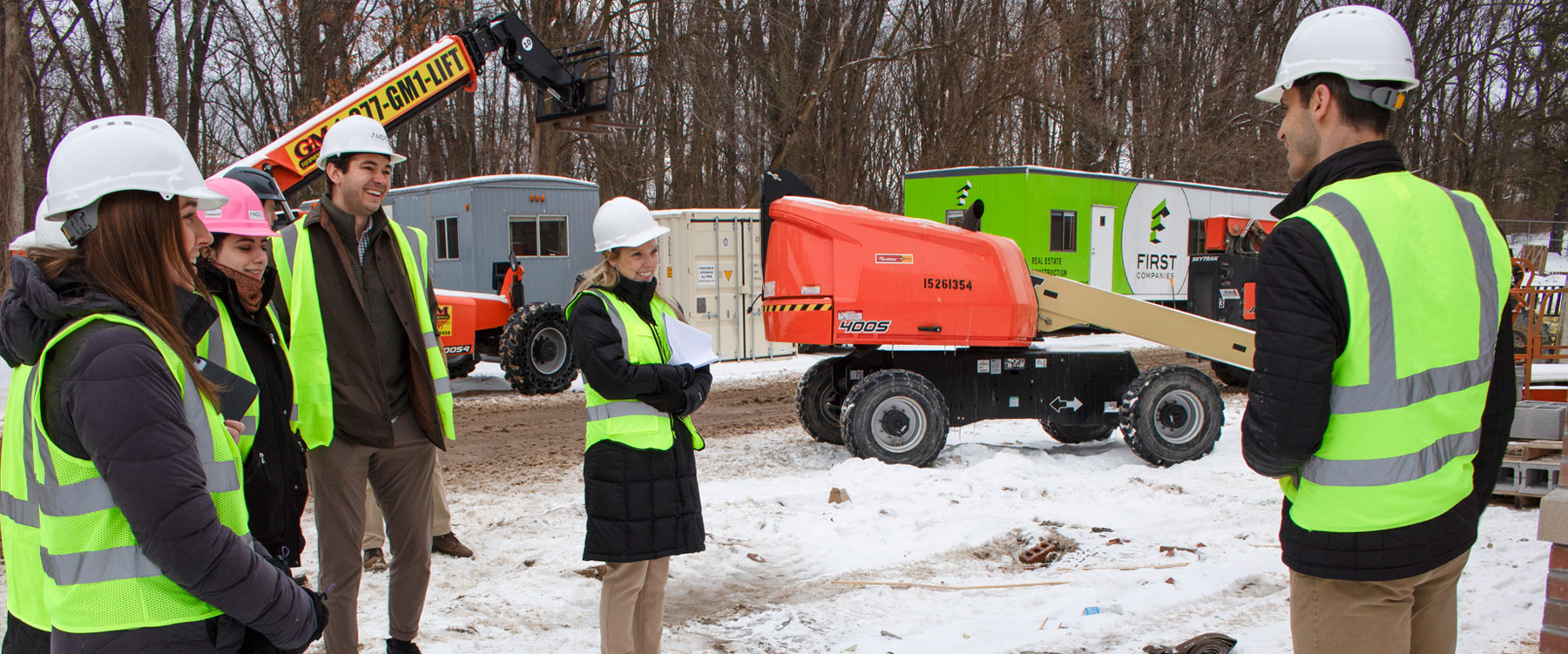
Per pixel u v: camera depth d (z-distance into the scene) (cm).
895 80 2936
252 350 259
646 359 338
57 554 172
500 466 824
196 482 172
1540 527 277
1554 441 589
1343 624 215
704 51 2512
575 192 1391
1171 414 791
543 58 1009
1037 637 409
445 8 2169
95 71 2664
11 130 1387
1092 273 1730
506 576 506
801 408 873
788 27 2409
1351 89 214
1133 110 3155
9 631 187
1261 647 383
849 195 2656
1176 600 453
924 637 419
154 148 177
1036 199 1617
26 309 170
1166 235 1864
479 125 2947
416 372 367
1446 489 207
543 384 1212
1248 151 3148
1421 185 214
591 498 335
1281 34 3372
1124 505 652
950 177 1689
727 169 2794
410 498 370
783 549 564
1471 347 208
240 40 2862
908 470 737
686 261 1471
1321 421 201
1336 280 201
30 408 173
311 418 344
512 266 1267
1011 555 556
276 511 256
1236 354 797
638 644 353
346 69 2417
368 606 453
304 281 349
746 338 1542
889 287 776
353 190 355
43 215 178
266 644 193
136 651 175
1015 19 2745
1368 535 208
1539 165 3962
